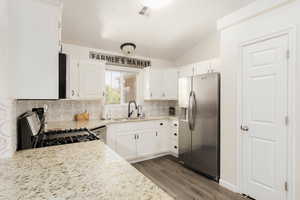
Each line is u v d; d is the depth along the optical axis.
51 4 1.12
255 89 1.91
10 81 1.01
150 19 2.55
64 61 1.27
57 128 2.15
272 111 1.75
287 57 1.64
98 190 0.62
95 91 2.85
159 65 4.04
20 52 1.04
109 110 3.40
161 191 0.61
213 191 2.12
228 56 2.20
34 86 1.08
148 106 3.91
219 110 2.37
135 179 0.71
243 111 2.03
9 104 0.99
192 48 3.67
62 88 1.25
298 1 1.56
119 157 1.00
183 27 2.88
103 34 2.77
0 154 0.98
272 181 1.75
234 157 2.12
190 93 2.81
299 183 1.55
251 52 1.95
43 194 0.60
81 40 2.88
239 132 2.07
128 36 2.94
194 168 2.74
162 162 3.12
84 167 0.85
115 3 2.14
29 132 1.26
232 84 2.16
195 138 2.72
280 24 1.69
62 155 1.04
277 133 1.71
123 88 3.65
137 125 3.11
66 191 0.62
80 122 2.72
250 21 1.95
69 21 2.37
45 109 2.20
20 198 0.57
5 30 0.96
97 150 1.14
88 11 2.22
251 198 1.94
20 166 0.86
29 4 1.06
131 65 3.63
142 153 3.16
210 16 2.60
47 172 0.79
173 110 4.16
